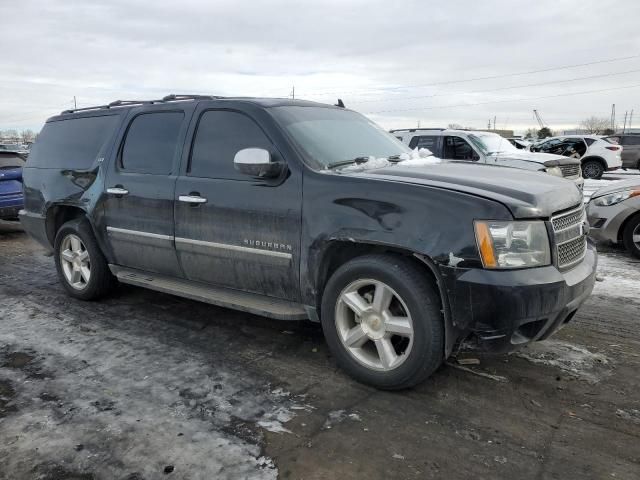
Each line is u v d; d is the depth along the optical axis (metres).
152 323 4.69
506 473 2.57
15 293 5.71
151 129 4.63
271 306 3.82
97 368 3.79
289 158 3.66
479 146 10.20
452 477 2.54
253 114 3.94
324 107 4.50
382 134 4.70
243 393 3.39
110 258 4.99
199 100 4.36
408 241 3.09
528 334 3.06
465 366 3.71
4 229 10.34
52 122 5.75
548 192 3.25
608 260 6.89
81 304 5.26
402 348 3.46
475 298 2.93
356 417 3.08
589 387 3.40
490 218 2.94
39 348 4.17
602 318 4.68
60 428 3.01
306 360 3.87
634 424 2.98
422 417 3.07
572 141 20.69
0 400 3.35
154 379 3.60
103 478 2.57
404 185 3.20
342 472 2.59
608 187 7.63
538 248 3.00
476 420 3.03
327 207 3.41
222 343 4.21
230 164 3.99
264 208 3.70
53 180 5.41
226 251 3.96
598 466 2.61
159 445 2.83
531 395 3.31
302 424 3.02
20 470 2.64
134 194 4.55
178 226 4.24
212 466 2.65
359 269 3.31
